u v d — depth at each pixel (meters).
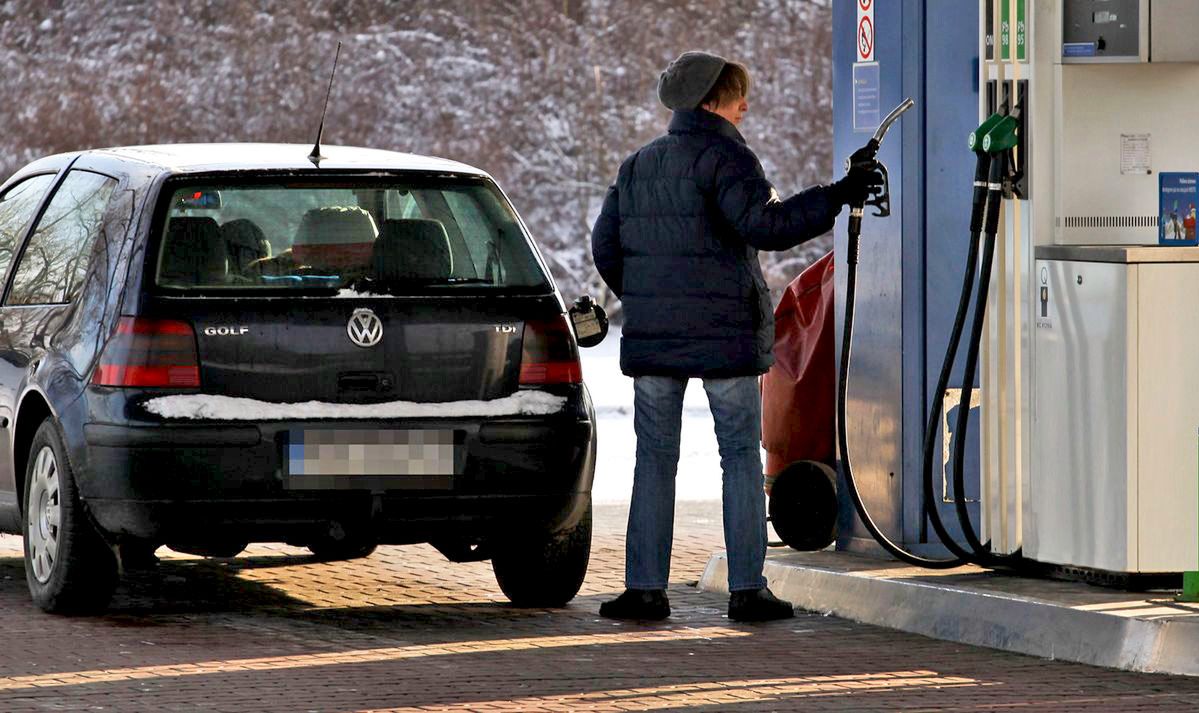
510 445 27.64
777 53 101.88
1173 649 24.19
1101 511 26.75
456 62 101.44
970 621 26.55
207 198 28.17
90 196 30.19
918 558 28.69
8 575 32.97
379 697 22.75
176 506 26.81
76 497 28.05
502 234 28.88
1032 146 27.88
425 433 27.30
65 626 27.75
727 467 28.50
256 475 26.86
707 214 27.72
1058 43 27.95
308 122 100.25
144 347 27.05
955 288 30.19
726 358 27.83
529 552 29.44
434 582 32.44
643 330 28.11
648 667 24.66
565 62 101.88
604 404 68.81
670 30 101.94
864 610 28.28
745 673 24.27
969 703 22.41
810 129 101.50
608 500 45.62
